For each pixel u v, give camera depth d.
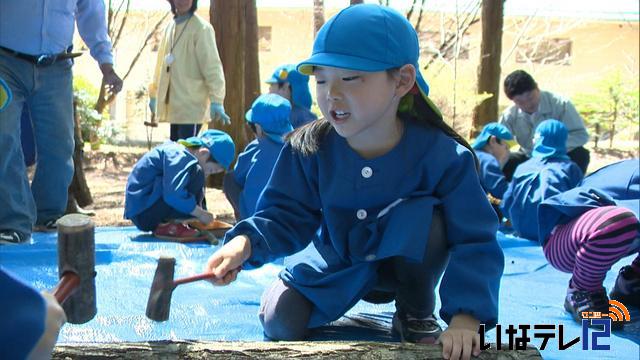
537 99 6.03
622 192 3.18
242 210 4.27
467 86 7.66
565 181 4.36
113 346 1.81
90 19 4.29
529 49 15.23
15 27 3.79
